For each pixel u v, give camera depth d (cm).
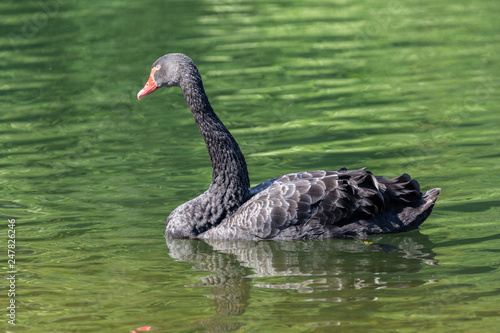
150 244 1119
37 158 1541
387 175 1357
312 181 1108
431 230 1120
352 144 1562
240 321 838
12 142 1648
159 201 1292
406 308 855
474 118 1702
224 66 2239
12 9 2938
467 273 954
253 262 1030
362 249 1062
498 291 893
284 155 1509
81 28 2723
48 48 2470
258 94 1970
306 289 924
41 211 1248
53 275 995
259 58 2317
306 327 816
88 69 2225
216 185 1153
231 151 1141
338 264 1009
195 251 1087
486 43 2394
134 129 1734
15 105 1923
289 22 2812
